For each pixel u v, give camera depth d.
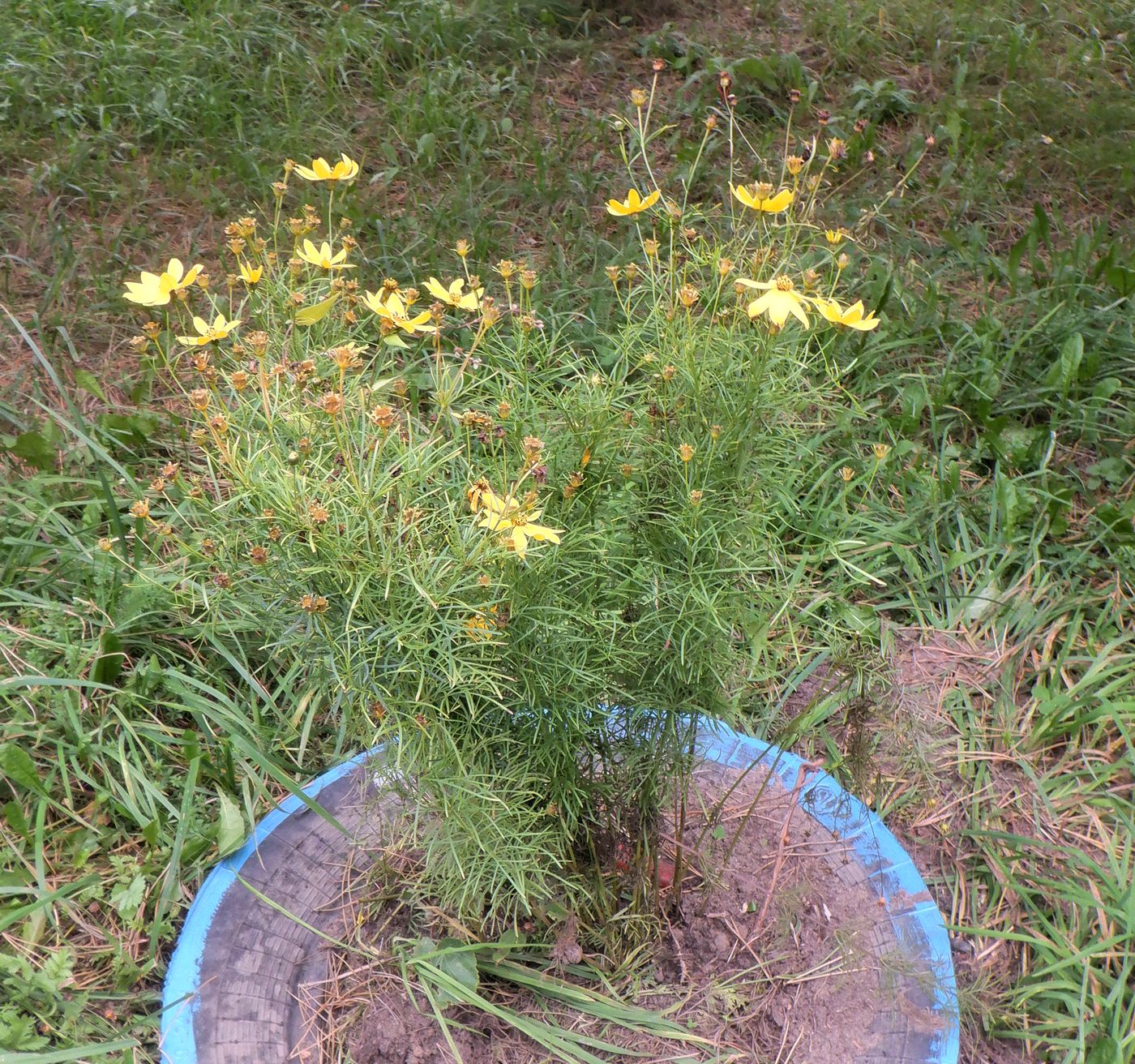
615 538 1.68
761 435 1.73
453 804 1.65
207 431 1.81
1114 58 4.93
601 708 1.73
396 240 3.57
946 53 4.81
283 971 1.89
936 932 1.99
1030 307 3.48
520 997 1.92
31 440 2.75
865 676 2.16
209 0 4.64
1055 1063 1.94
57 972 1.88
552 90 4.57
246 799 2.14
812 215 3.66
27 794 2.18
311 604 1.41
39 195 3.68
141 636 2.45
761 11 5.03
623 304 1.95
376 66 4.47
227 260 3.49
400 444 1.64
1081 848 2.27
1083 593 2.72
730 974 1.96
